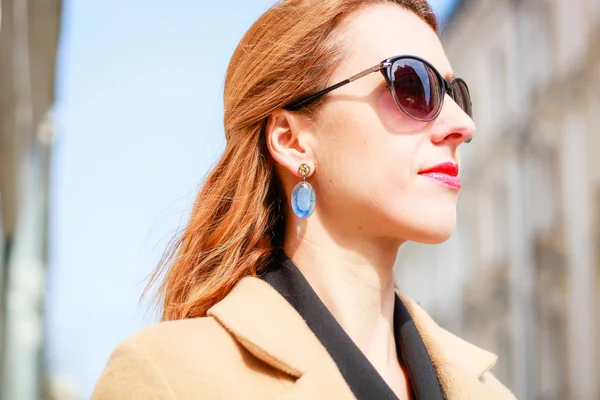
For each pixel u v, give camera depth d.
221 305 1.49
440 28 1.78
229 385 1.36
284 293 1.55
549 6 15.09
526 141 15.92
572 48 14.03
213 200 1.67
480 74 18.86
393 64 1.55
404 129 1.53
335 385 1.37
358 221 1.55
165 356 1.38
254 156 1.66
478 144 18.95
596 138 13.27
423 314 1.72
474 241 19.36
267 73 1.63
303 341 1.43
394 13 1.66
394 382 1.56
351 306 1.55
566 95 14.15
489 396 1.61
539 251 14.95
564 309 13.87
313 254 1.59
